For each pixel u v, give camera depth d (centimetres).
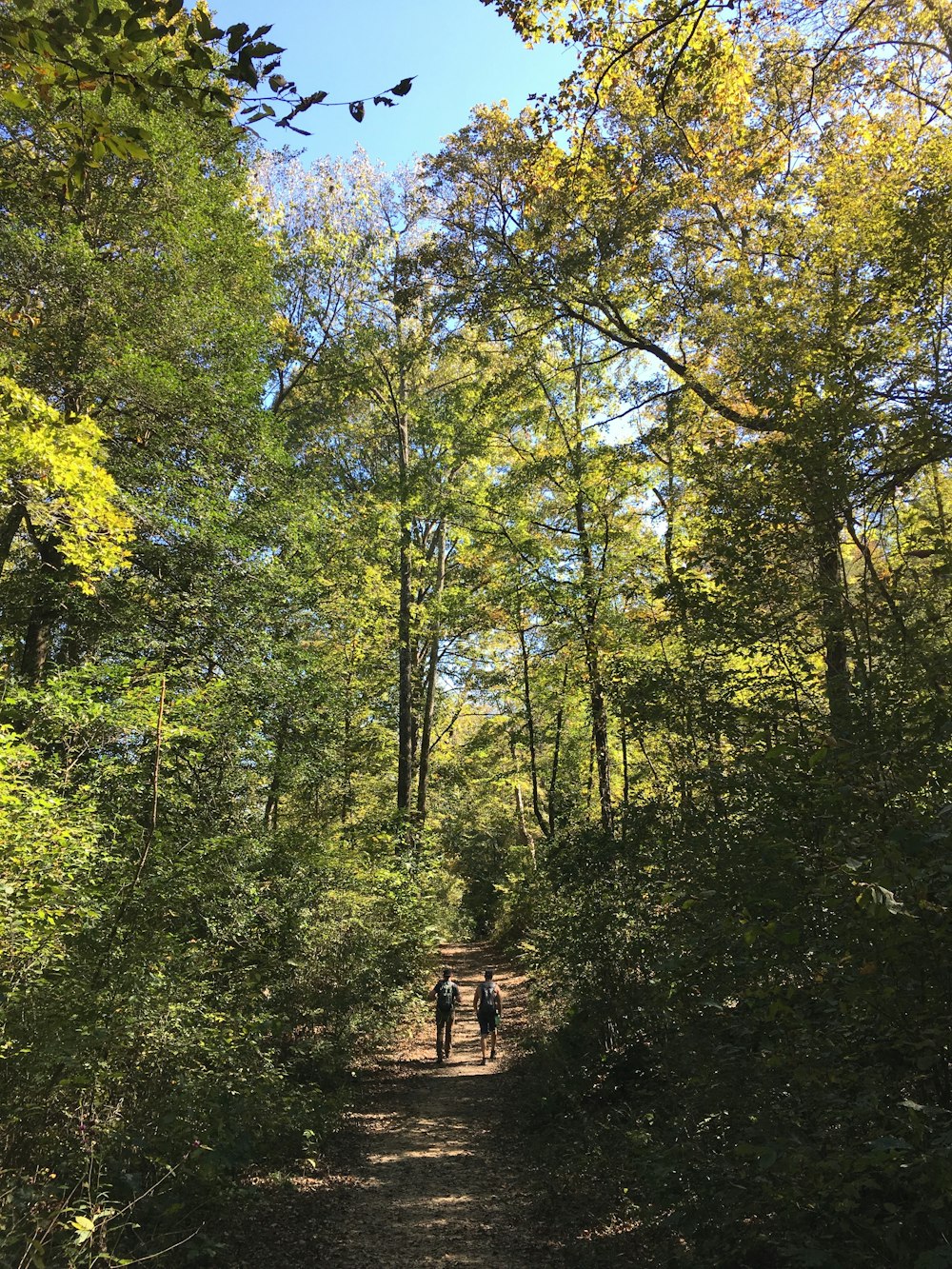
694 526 924
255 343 1331
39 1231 367
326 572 1772
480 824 3152
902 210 714
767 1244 365
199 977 727
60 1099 468
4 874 491
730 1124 395
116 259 1146
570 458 1614
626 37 709
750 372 798
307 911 1038
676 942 502
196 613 1157
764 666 624
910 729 363
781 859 374
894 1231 278
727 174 1166
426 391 2386
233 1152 548
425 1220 604
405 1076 1184
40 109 966
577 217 1299
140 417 1152
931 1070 314
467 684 2523
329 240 2061
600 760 1301
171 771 919
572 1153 693
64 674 812
